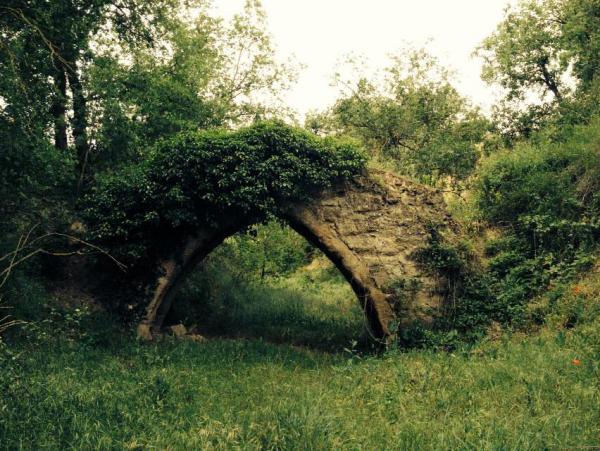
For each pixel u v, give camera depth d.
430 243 13.38
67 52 12.18
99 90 14.28
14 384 6.72
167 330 15.06
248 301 19.81
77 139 14.11
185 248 14.05
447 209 13.90
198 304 17.70
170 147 13.76
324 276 28.28
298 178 13.48
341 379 8.83
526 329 11.48
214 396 7.58
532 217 13.40
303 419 5.88
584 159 13.48
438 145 25.50
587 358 8.16
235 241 22.31
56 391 6.91
